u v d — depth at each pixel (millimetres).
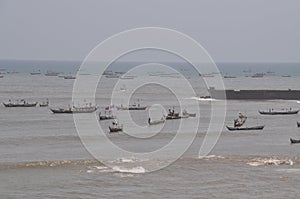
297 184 189375
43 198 170375
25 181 191000
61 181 191125
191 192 177500
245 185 187375
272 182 192250
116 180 192875
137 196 172500
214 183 190000
